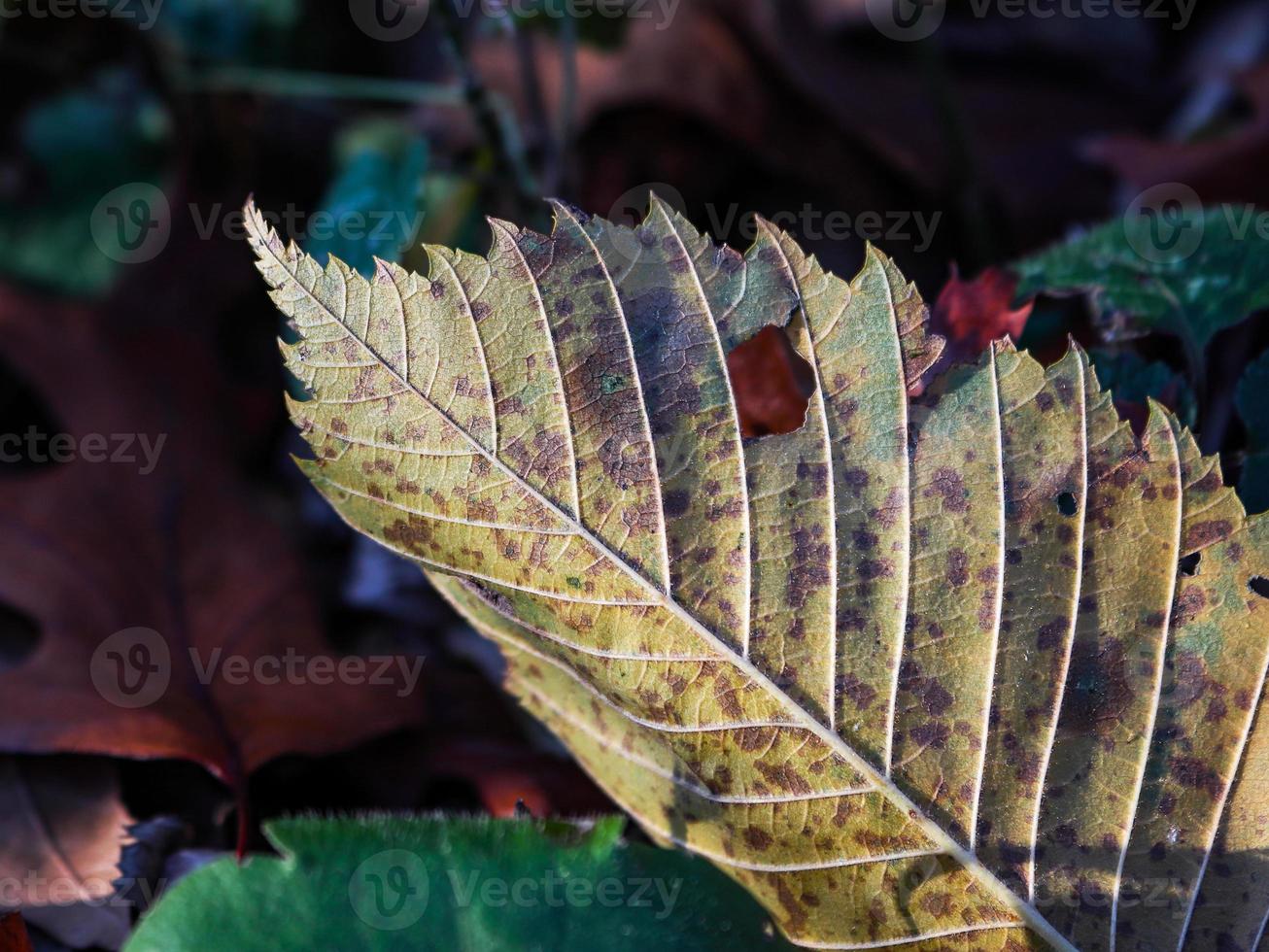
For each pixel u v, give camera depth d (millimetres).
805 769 226
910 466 226
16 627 275
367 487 228
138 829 245
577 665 231
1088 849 224
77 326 301
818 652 226
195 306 313
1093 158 320
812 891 229
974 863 225
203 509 278
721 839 231
